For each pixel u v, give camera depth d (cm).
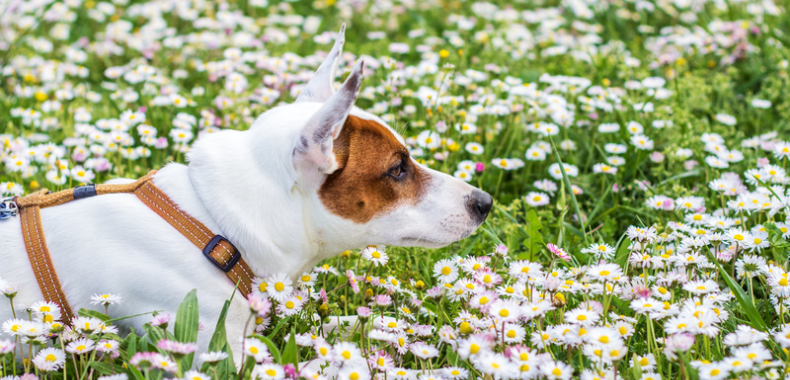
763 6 746
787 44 657
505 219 443
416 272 388
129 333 303
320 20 796
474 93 566
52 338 298
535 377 272
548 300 303
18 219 311
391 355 311
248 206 304
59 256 304
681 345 259
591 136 542
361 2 836
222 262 301
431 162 478
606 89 559
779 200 374
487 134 525
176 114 547
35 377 267
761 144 479
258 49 700
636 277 334
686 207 399
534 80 621
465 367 302
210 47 683
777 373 257
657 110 525
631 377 282
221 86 620
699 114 576
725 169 478
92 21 830
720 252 348
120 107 574
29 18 757
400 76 566
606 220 439
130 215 305
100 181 477
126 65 689
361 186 310
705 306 286
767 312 338
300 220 309
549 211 441
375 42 740
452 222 330
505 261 379
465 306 334
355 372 258
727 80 592
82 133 494
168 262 299
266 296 302
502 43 705
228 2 839
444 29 821
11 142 467
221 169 307
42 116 560
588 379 256
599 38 732
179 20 812
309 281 334
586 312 282
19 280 301
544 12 819
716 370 249
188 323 278
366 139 312
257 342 260
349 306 368
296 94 570
